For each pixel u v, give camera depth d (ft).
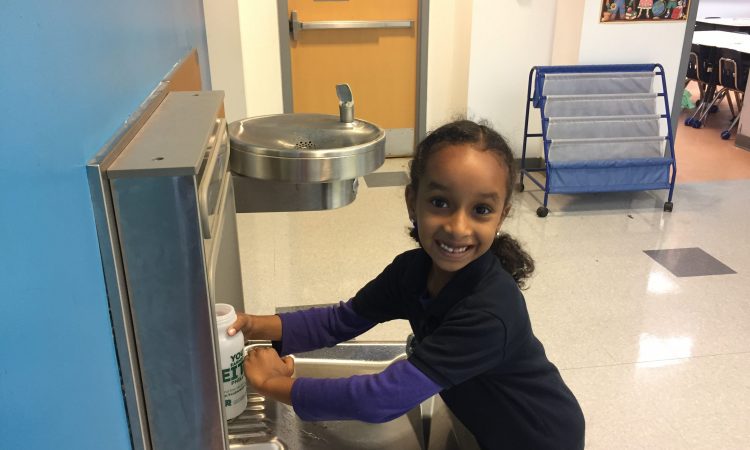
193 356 1.98
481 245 2.86
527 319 3.07
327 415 2.89
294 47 13.28
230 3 8.45
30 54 1.32
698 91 23.54
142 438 2.03
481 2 12.35
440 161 2.77
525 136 12.68
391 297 3.56
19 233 1.24
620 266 9.39
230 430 3.20
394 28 13.51
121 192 1.75
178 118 2.28
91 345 1.67
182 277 1.87
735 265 9.49
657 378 6.79
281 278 8.89
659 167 11.57
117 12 2.06
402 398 2.80
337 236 10.37
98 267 1.74
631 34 12.12
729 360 7.12
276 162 3.07
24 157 1.27
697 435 5.94
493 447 3.28
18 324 1.22
